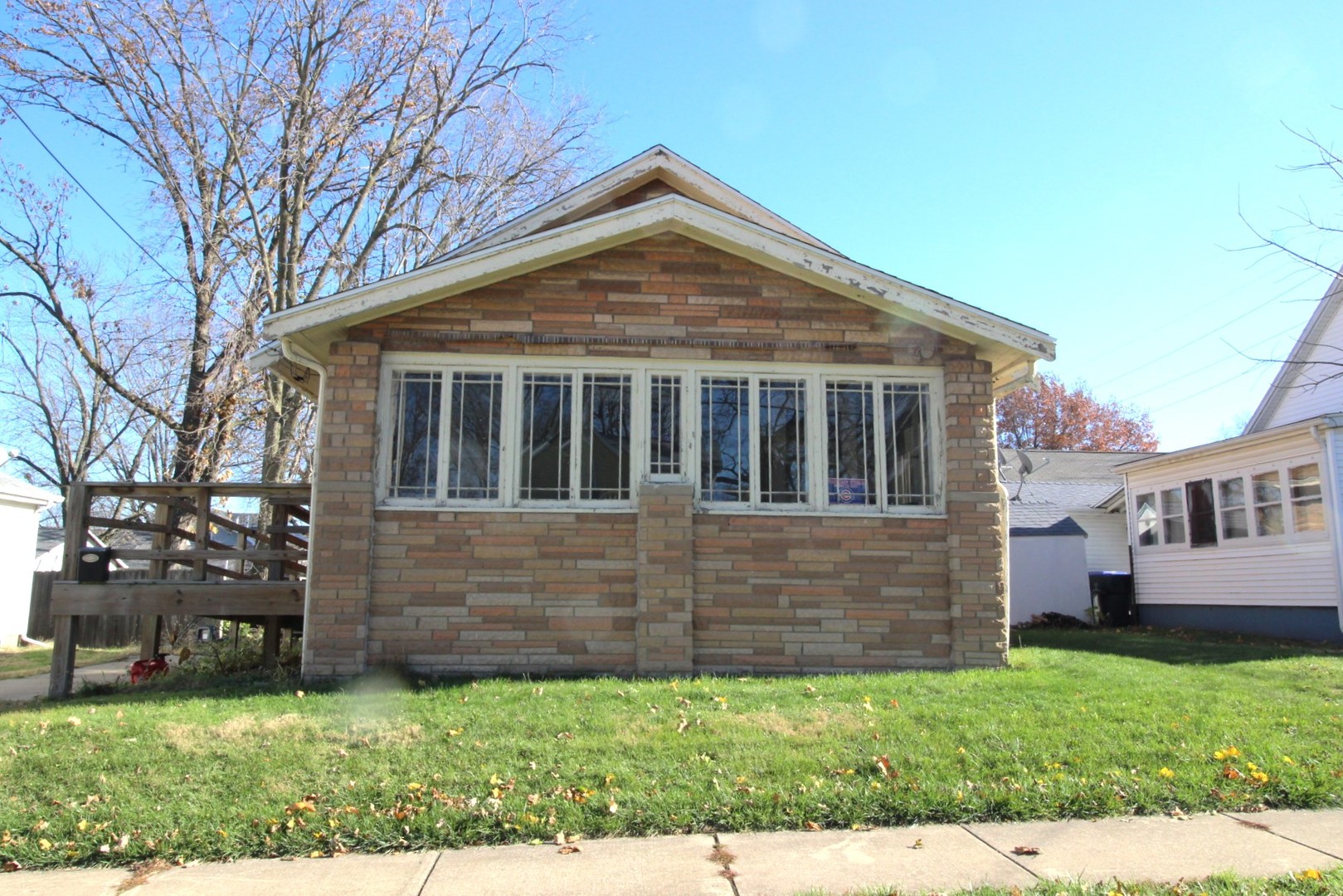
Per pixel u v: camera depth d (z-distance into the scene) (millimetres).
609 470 9242
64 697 9172
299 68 20062
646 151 10758
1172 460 20047
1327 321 18938
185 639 16281
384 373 9195
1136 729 6672
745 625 9070
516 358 9297
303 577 11727
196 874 4715
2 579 23094
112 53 18016
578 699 7574
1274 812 5422
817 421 9438
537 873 4625
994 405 9461
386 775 5867
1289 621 16578
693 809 5320
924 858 4746
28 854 4934
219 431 19609
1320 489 16000
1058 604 20812
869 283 9172
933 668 9148
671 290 9453
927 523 9328
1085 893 4211
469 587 8961
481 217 23750
